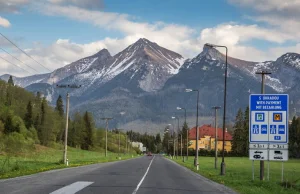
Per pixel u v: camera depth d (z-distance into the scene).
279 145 30.81
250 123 31.17
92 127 188.88
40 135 145.75
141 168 49.75
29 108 145.38
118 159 101.06
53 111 157.25
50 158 81.38
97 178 28.98
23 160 60.94
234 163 88.25
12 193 17.91
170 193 20.64
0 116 122.31
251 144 31.09
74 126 183.62
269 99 30.95
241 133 171.62
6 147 99.31
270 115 30.94
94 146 190.00
